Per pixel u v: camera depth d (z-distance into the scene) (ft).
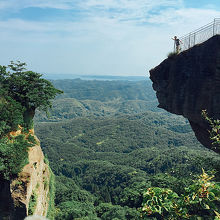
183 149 437.17
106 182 422.00
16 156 85.25
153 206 21.72
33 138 103.14
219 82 60.08
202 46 63.00
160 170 403.54
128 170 420.77
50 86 106.83
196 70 64.44
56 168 530.68
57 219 220.64
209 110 61.87
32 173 89.56
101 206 265.13
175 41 71.67
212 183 21.27
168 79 72.74
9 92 100.89
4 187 84.53
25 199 82.69
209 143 65.67
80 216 221.66
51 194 139.23
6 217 82.07
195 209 23.22
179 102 68.59
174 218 23.26
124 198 250.37
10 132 92.38
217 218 20.02
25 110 100.53
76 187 394.11
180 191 50.21
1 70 99.86
